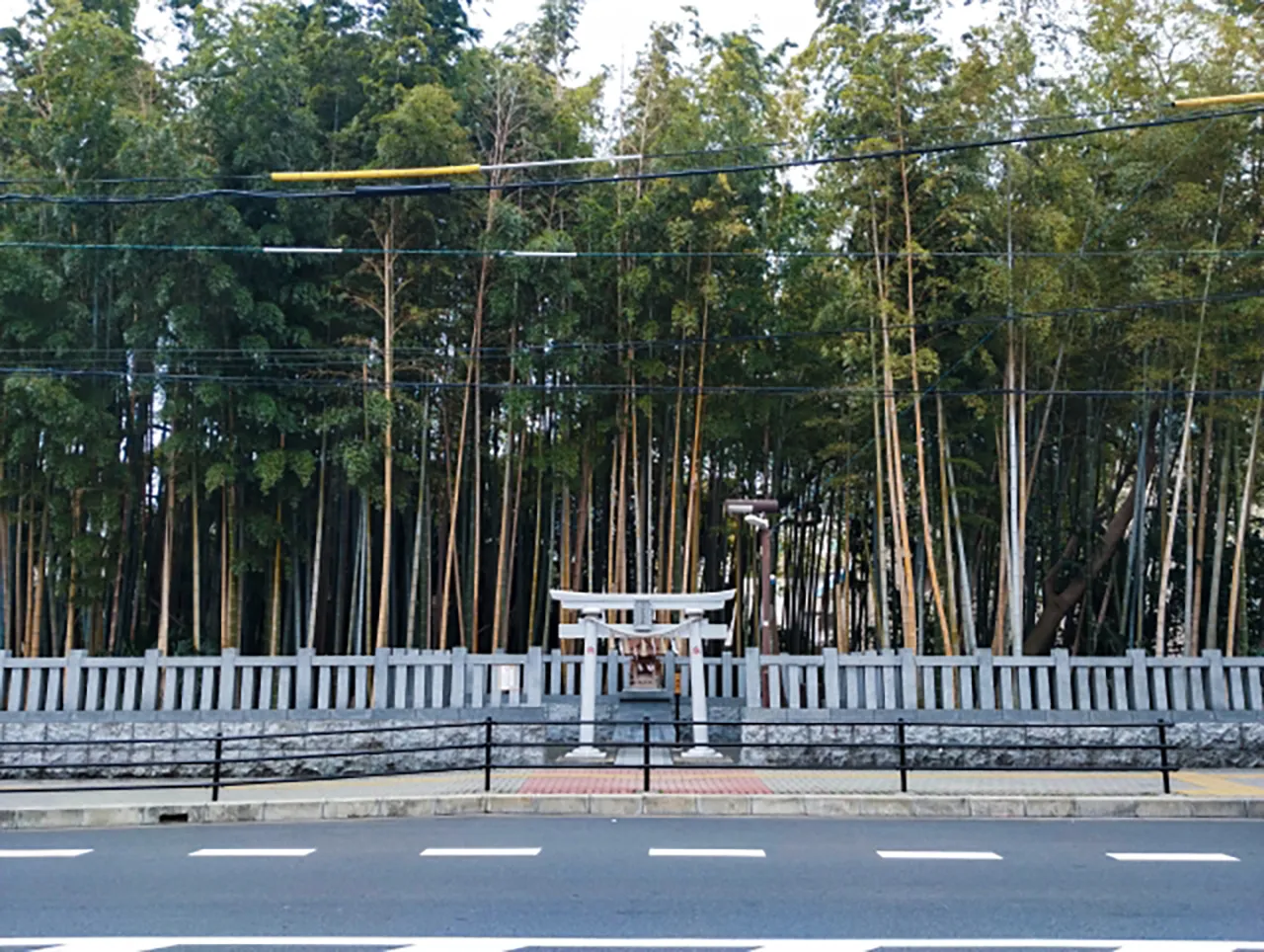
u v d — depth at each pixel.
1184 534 21.20
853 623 24.34
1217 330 16.94
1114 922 6.16
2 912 6.40
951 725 11.25
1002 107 16.72
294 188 17.45
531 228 18.19
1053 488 22.16
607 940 5.73
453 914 6.30
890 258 17.56
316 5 20.70
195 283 17.30
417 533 19.12
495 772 13.52
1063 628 23.84
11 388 16.34
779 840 8.82
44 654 19.73
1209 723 14.75
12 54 19.81
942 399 19.38
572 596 14.75
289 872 7.55
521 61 20.34
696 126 17.98
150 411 19.23
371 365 18.83
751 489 22.91
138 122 16.48
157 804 10.28
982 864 7.82
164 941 5.72
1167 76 17.06
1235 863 7.90
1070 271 16.95
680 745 11.06
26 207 17.42
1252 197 17.12
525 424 19.80
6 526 18.53
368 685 16.25
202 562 20.31
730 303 18.41
